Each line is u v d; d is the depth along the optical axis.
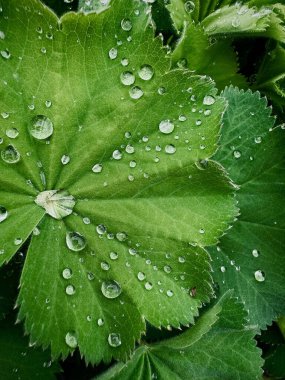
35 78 0.16
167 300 0.17
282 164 0.20
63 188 0.17
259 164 0.20
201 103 0.17
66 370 0.19
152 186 0.17
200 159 0.17
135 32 0.16
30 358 0.17
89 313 0.16
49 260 0.16
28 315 0.16
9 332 0.17
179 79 0.17
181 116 0.17
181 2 0.20
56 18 0.16
